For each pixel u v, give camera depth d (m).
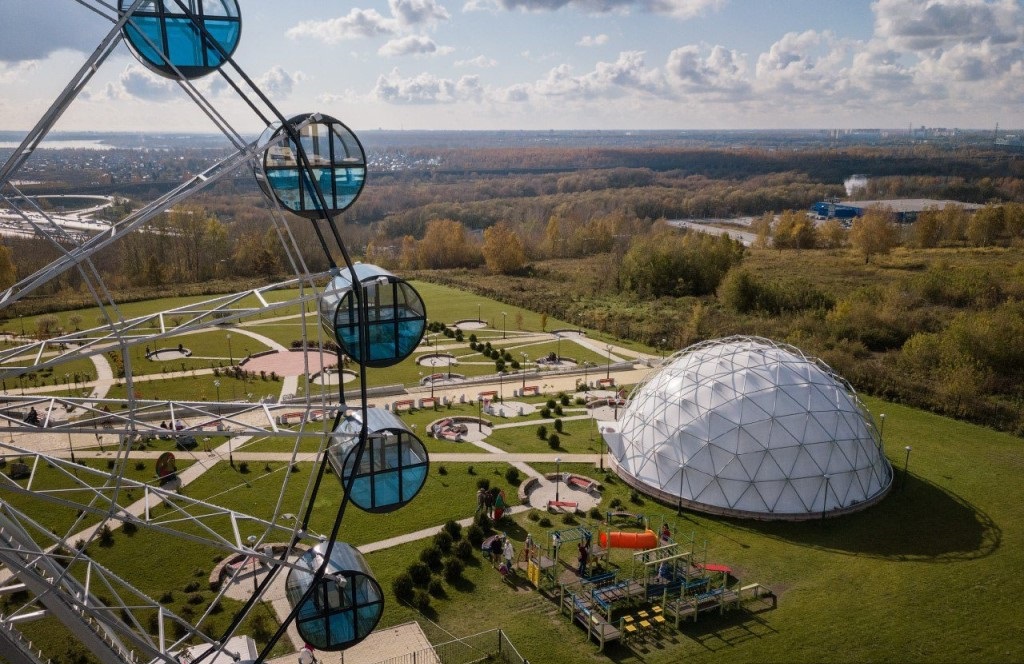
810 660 26.58
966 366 57.31
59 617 18.11
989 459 45.03
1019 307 76.81
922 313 78.12
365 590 22.05
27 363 61.50
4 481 16.98
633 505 38.41
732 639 27.83
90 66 17.88
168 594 29.22
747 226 192.62
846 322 75.62
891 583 31.50
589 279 111.56
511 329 80.19
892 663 26.41
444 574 31.62
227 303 21.94
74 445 44.22
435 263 132.38
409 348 23.98
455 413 51.94
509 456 44.31
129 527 34.44
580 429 49.09
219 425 47.72
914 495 39.88
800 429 37.94
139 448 43.91
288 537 34.06
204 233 122.00
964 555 33.78
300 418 48.94
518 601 30.05
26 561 19.09
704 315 79.88
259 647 26.56
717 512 37.22
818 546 34.50
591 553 32.41
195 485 39.28
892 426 50.69
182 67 20.64
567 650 27.05
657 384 43.28
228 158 22.14
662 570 31.66
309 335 74.06
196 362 64.06
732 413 38.59
